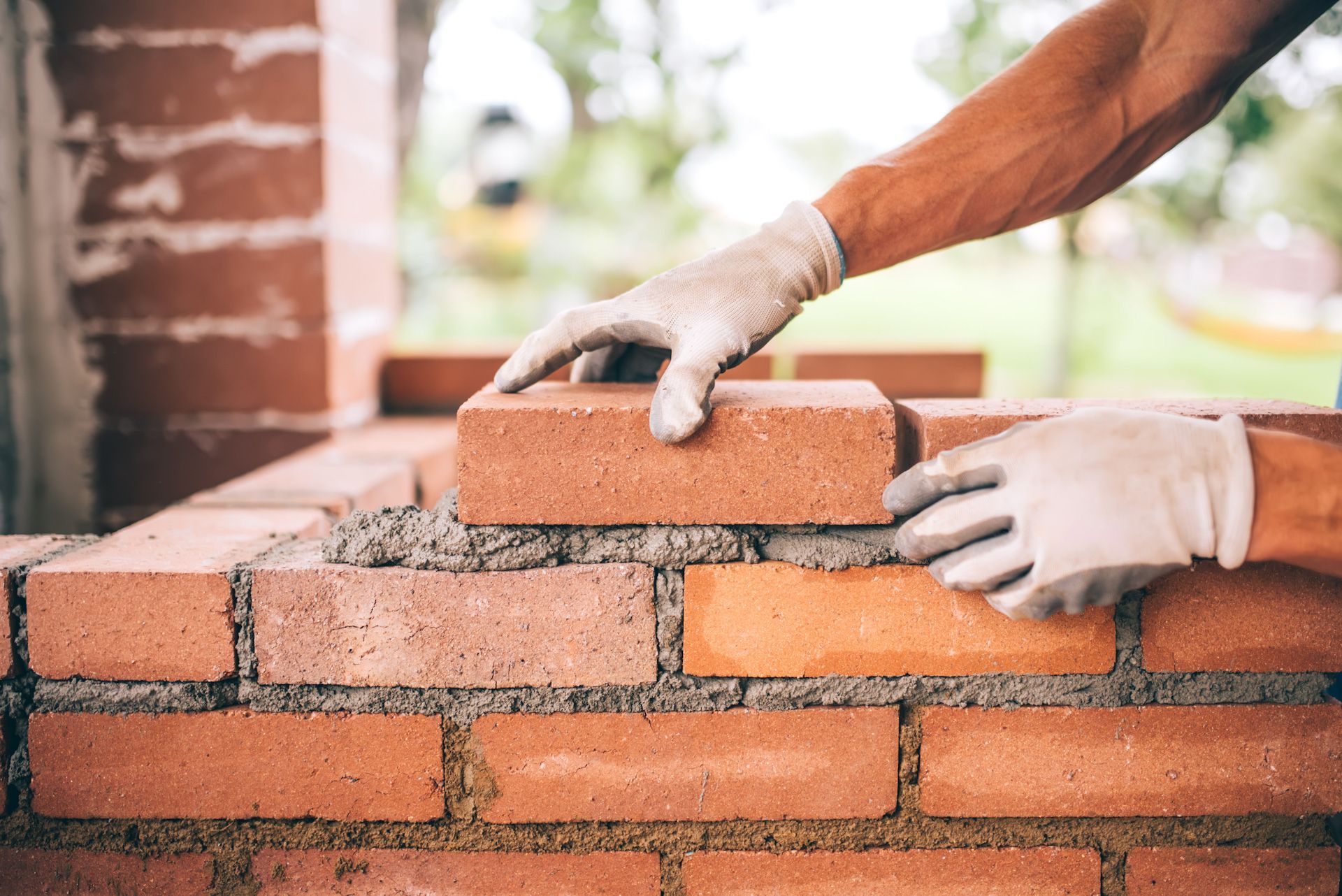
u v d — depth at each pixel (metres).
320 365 2.16
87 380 2.17
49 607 1.16
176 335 2.15
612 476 1.13
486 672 1.17
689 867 1.21
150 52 2.05
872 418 1.12
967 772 1.19
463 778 1.19
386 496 1.81
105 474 2.21
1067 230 4.47
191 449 2.20
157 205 2.11
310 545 1.29
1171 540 0.98
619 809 1.20
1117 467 0.99
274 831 1.21
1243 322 5.08
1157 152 1.26
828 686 1.18
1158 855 1.21
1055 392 4.84
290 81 2.06
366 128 2.36
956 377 2.42
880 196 1.19
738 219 5.22
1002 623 1.16
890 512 1.13
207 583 1.16
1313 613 1.16
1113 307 4.93
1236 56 1.19
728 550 1.15
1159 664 1.17
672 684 1.18
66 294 2.14
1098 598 1.01
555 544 1.16
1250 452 0.99
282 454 2.19
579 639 1.16
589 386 1.28
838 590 1.16
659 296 1.16
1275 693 1.18
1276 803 1.19
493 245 5.29
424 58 3.96
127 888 1.22
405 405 2.53
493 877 1.21
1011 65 1.25
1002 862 1.21
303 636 1.16
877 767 1.19
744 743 1.19
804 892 1.21
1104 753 1.18
